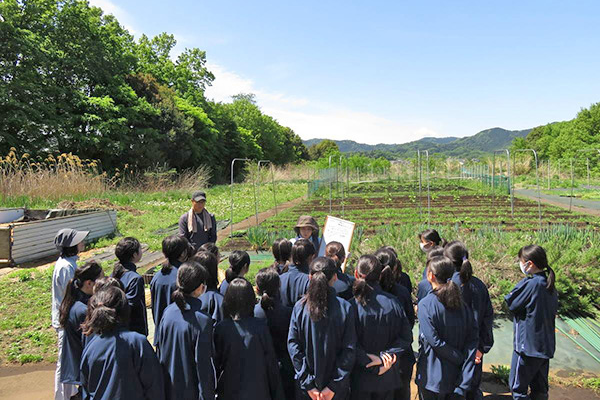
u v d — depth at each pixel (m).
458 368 3.17
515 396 3.75
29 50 22.53
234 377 2.93
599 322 5.83
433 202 19.30
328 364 2.87
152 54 44.19
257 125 71.38
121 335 2.64
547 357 3.56
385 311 3.08
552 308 3.57
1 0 22.58
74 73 27.31
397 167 39.84
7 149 22.39
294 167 47.88
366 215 15.20
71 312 3.34
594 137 47.44
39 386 4.53
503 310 6.24
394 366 3.17
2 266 9.16
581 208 18.22
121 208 16.88
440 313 3.13
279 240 4.44
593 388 4.16
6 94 21.69
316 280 2.88
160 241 12.13
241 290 2.98
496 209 16.16
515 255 7.20
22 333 5.81
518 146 71.69
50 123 23.77
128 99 29.91
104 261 9.81
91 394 2.61
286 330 3.40
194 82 48.12
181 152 35.41
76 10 27.03
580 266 6.71
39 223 10.09
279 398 3.08
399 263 3.88
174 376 2.83
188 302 2.95
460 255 3.75
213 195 25.58
